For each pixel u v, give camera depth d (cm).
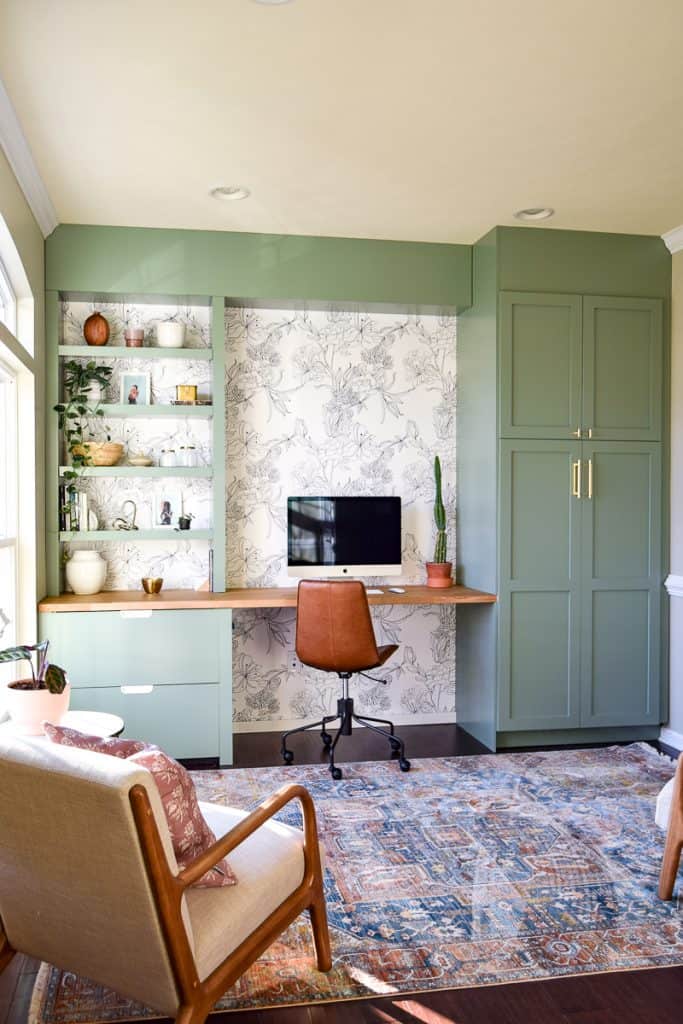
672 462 418
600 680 411
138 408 398
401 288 420
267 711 442
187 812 169
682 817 242
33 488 355
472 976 206
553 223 395
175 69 245
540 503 404
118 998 200
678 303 414
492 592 404
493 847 283
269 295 407
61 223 387
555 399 404
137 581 424
